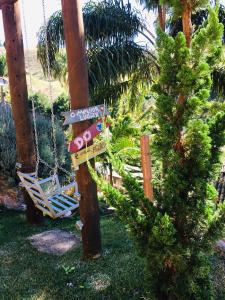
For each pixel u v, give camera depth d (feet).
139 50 27.58
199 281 10.84
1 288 15.25
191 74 8.75
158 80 9.64
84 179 16.81
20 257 18.33
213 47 8.91
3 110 28.27
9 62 21.66
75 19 15.75
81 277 15.90
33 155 22.76
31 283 15.60
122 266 16.74
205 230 9.98
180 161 9.66
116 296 14.29
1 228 22.59
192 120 9.36
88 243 17.48
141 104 30.73
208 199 9.99
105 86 27.84
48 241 20.34
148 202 10.15
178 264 9.81
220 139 9.87
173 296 10.43
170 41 8.86
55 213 17.44
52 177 17.88
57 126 29.27
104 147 16.15
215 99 29.01
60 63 29.63
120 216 9.88
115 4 27.63
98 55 26.78
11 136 26.63
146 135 10.67
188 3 9.12
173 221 10.05
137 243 10.02
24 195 22.98
